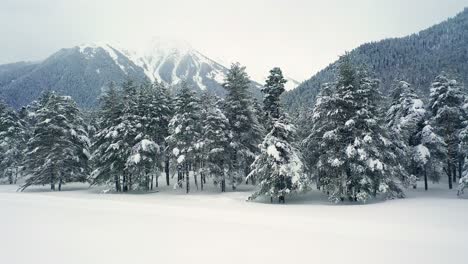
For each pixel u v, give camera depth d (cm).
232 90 3594
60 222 1414
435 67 14150
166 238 1127
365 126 2866
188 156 3600
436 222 1592
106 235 1164
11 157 5312
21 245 1012
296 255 940
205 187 4116
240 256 923
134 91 4159
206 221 1486
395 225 1466
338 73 2997
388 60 16700
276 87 3025
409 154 3456
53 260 862
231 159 3672
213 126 3500
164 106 4119
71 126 4275
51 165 4059
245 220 1542
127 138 3778
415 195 3344
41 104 5347
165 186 4391
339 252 977
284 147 2816
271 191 2809
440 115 3772
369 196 2834
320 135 3130
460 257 938
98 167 3928
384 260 902
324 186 3061
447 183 4572
